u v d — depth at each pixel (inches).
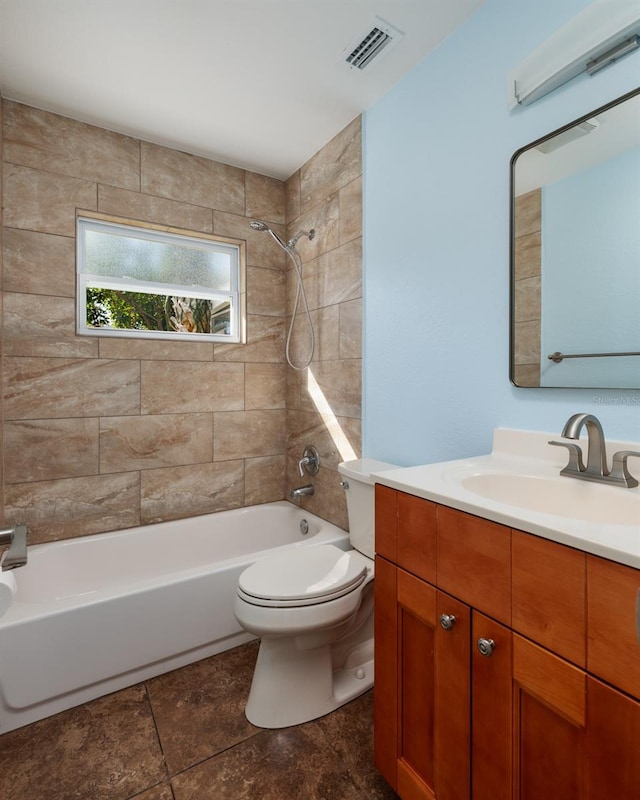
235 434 102.8
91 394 85.7
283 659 57.7
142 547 88.6
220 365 100.4
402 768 42.0
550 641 28.8
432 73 65.6
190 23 59.9
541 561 29.3
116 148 87.0
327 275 92.2
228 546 98.3
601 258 45.2
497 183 55.9
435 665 38.1
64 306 82.7
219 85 73.4
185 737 54.9
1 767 50.7
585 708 26.8
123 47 64.6
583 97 46.5
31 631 56.8
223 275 104.3
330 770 50.0
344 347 87.3
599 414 45.9
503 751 32.2
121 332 90.4
